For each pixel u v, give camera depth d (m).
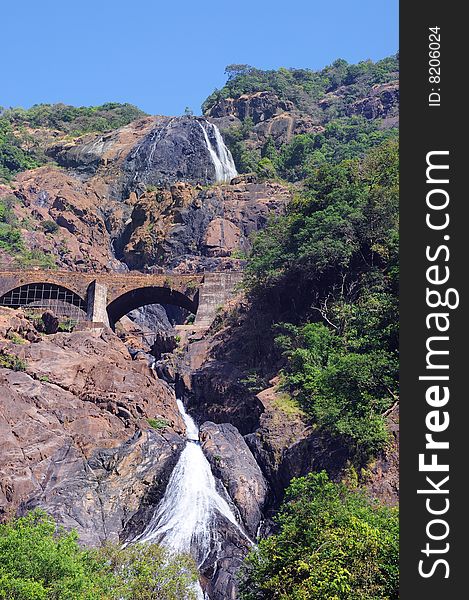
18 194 129.75
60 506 43.91
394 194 62.25
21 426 48.16
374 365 46.56
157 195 125.12
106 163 150.00
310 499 34.69
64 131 180.12
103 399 54.38
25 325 62.16
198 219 117.38
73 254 119.06
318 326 58.16
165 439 52.34
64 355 58.12
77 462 47.31
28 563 29.66
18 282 76.88
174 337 73.88
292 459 48.44
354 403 46.06
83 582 29.66
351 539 28.20
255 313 69.69
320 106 190.50
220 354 68.50
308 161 147.00
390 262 60.19
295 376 54.81
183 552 43.75
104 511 45.66
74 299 78.38
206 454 51.38
